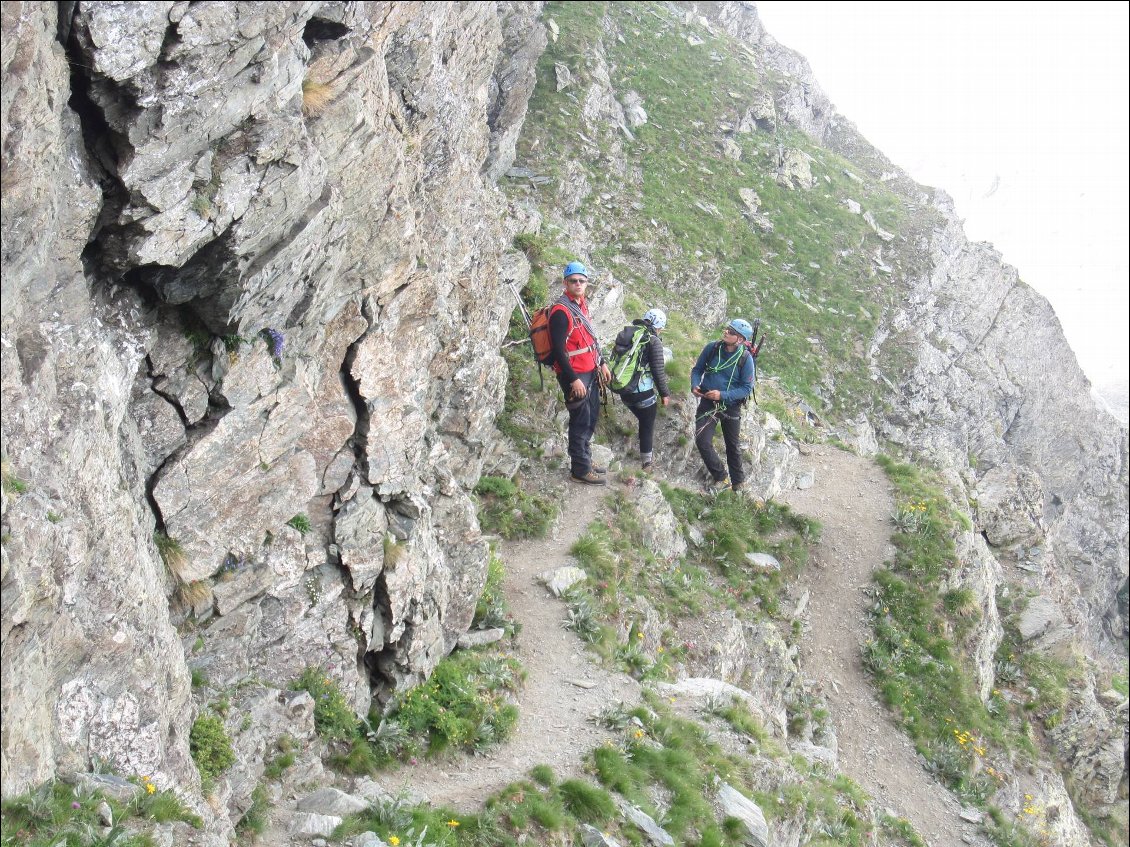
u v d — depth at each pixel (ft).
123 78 21.06
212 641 29.25
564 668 43.21
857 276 183.73
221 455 28.53
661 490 63.72
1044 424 218.38
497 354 56.59
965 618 67.87
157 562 26.71
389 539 35.09
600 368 54.70
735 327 63.41
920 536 70.23
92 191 21.67
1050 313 226.17
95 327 22.71
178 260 24.17
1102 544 225.97
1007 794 60.13
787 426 84.53
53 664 20.54
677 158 176.35
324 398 32.83
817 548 68.95
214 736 26.43
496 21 61.05
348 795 29.50
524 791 32.73
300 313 30.63
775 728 50.37
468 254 52.70
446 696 36.83
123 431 25.23
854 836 45.83
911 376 174.29
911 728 60.70
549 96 162.40
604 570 50.98
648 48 197.57
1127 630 219.82
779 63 251.19
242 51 23.47
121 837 20.29
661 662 48.52
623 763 36.65
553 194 144.56
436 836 29.01
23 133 18.63
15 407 19.34
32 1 18.78
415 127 45.88
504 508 53.36
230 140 24.73
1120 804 77.10
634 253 148.77
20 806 18.88
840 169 213.66
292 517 31.35
